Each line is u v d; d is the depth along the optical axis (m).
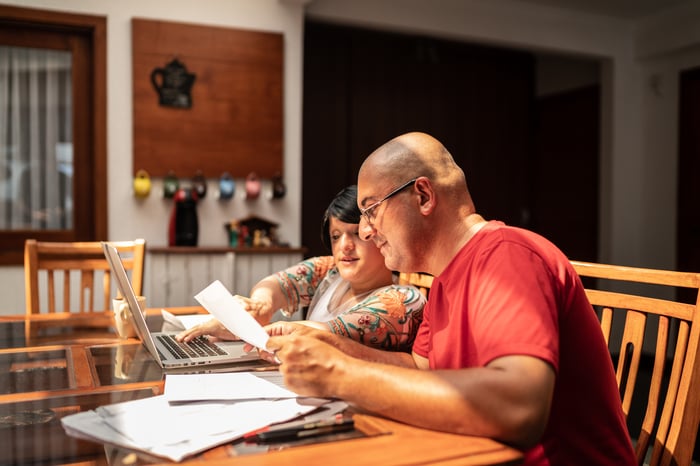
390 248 1.08
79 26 3.51
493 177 5.59
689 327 1.15
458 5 4.56
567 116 5.57
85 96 3.66
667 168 5.02
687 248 4.84
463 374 0.84
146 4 3.60
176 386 1.07
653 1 4.65
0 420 0.94
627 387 1.28
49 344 1.52
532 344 0.83
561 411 0.99
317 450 0.78
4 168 3.55
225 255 3.52
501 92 5.57
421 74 5.18
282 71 3.88
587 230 5.43
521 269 0.91
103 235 3.56
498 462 0.77
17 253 3.51
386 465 0.73
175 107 3.65
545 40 4.85
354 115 4.94
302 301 1.86
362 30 4.91
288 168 3.94
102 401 1.03
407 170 1.04
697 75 4.74
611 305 1.34
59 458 0.78
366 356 1.22
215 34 3.72
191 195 3.56
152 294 3.39
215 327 1.52
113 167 3.57
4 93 3.53
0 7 3.33
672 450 1.11
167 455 0.77
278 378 1.15
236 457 0.76
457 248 1.06
